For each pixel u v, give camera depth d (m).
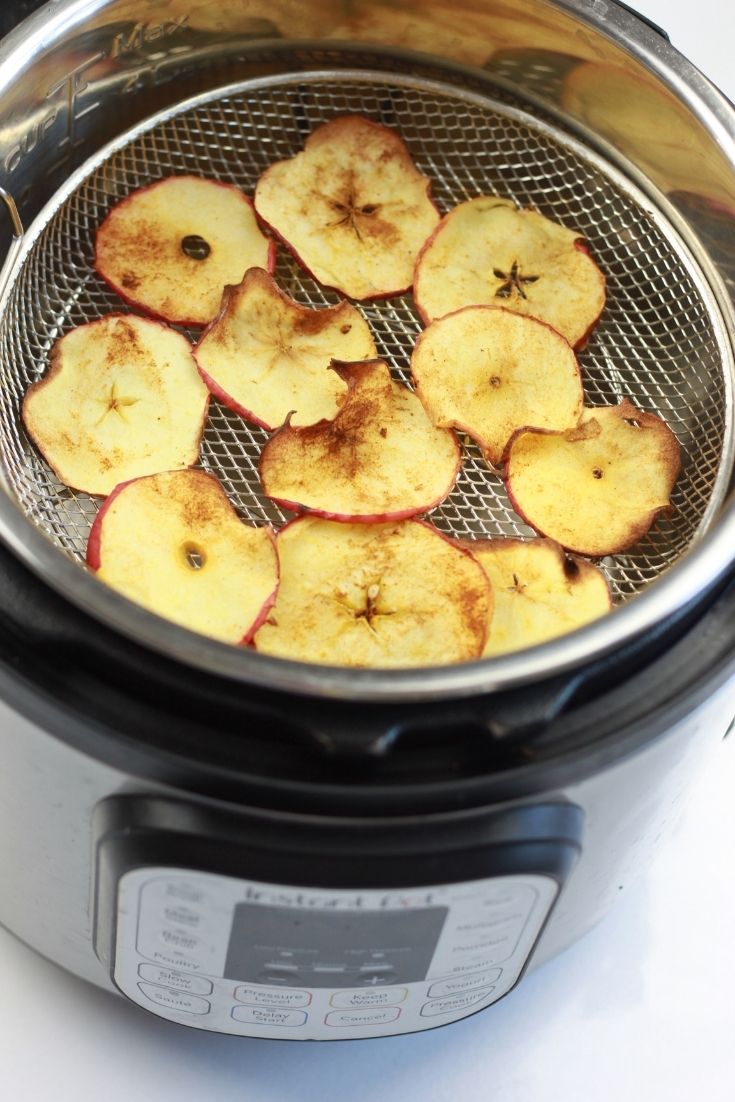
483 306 0.72
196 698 0.57
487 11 0.73
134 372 0.70
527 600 0.66
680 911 0.75
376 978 0.62
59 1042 0.70
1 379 0.68
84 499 0.68
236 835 0.57
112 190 0.75
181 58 0.74
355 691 0.56
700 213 0.72
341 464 0.69
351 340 0.72
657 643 0.59
